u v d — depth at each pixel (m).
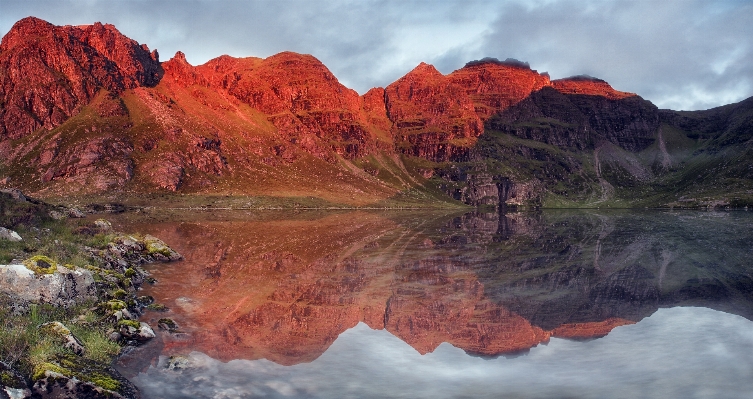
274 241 61.69
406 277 36.34
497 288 32.25
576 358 17.42
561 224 111.50
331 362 17.09
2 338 15.03
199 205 172.38
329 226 93.75
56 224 43.06
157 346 18.81
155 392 14.29
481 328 22.17
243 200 191.75
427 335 20.95
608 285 33.31
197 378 15.44
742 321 22.84
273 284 32.78
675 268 40.88
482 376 15.59
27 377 13.50
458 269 40.50
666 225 104.00
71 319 19.23
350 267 41.03
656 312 25.05
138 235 45.97
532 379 15.23
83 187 176.38
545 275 37.66
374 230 85.25
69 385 13.34
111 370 15.16
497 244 61.88
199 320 23.02
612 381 14.91
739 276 36.56
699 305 26.66
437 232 82.50
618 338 20.08
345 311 25.53
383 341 19.92
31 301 19.39
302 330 21.62
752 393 13.70
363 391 14.30
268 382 15.09
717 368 15.95
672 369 15.90
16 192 50.41
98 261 31.05
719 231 84.62
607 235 77.25
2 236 29.52
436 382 15.04
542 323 23.03
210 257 45.12
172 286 31.14
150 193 183.12
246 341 19.78
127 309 22.05
